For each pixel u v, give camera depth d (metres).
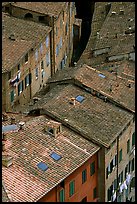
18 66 178.25
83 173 147.62
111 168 156.38
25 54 180.50
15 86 177.50
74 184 145.12
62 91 161.00
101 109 159.00
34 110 155.00
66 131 150.25
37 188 135.00
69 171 141.00
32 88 188.75
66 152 144.88
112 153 155.25
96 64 195.88
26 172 137.25
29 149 142.38
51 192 138.00
